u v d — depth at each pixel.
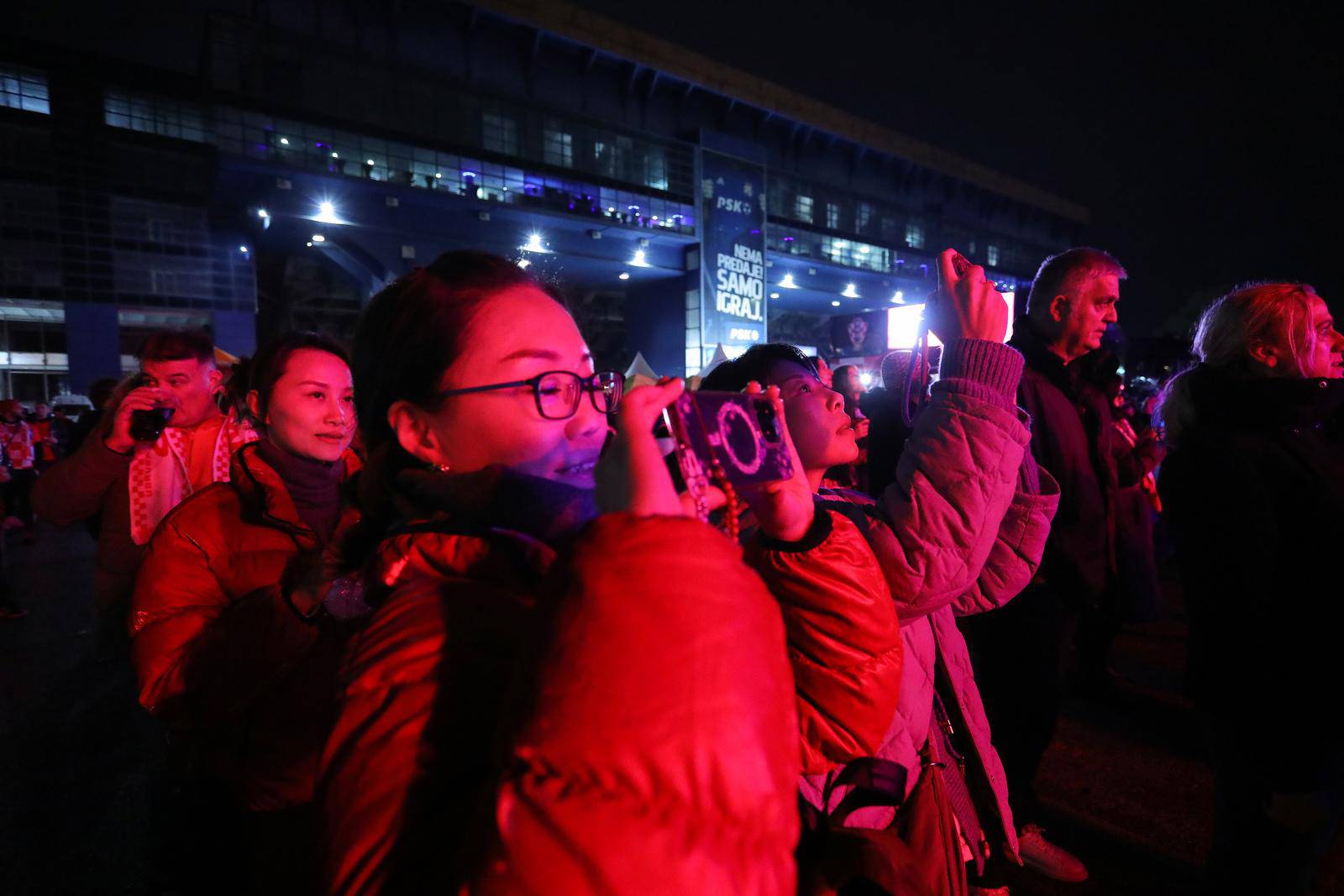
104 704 3.73
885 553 1.09
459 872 0.44
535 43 32.97
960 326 1.14
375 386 0.72
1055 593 2.26
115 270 24.69
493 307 0.66
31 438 8.76
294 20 27.00
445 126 29.52
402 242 28.47
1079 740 3.28
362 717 0.52
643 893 0.41
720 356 5.62
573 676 0.42
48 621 5.24
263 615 1.10
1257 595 1.51
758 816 0.43
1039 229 57.81
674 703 0.41
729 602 0.45
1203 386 1.69
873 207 46.25
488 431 0.65
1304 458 1.54
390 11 29.23
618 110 36.31
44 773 3.04
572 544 0.48
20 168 23.23
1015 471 1.10
